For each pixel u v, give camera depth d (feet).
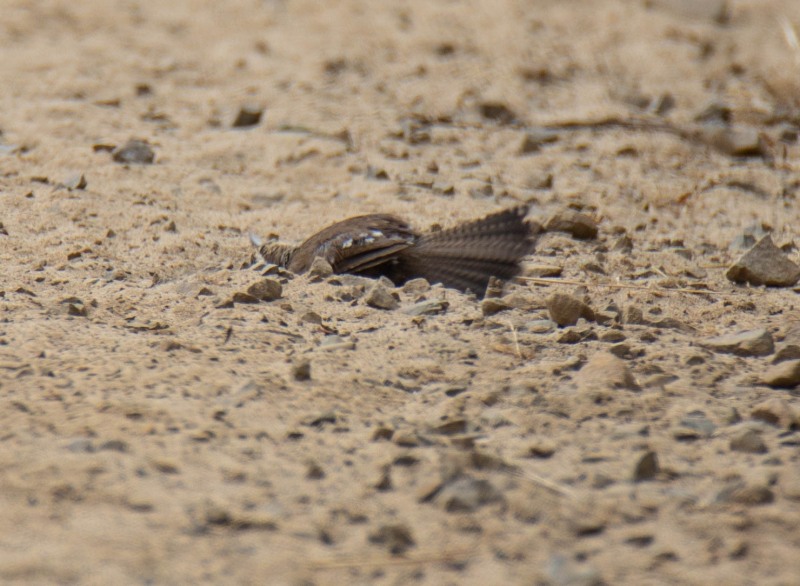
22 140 126.21
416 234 84.94
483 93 162.30
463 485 46.26
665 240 102.12
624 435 52.95
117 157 119.24
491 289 78.69
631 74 177.58
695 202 116.88
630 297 81.66
